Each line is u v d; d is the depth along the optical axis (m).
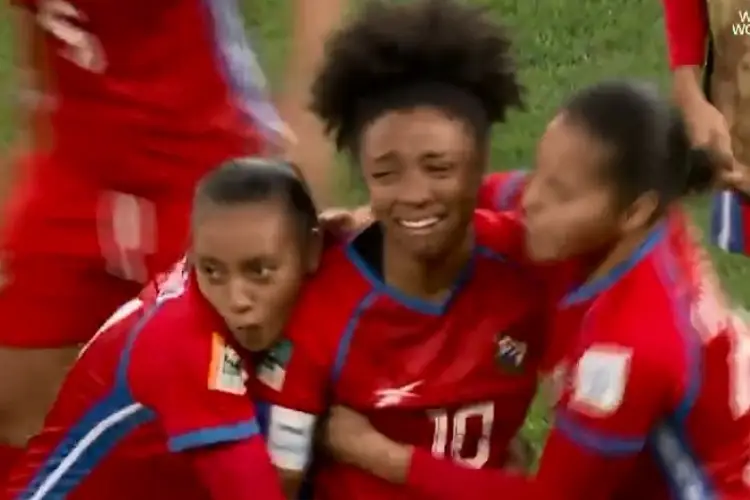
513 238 6.39
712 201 9.88
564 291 6.30
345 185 9.01
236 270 6.06
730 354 6.08
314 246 6.28
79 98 7.25
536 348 6.51
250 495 6.09
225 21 7.32
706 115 9.41
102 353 6.41
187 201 7.24
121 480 6.57
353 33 6.04
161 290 6.52
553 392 6.49
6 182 9.32
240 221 6.01
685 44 9.91
